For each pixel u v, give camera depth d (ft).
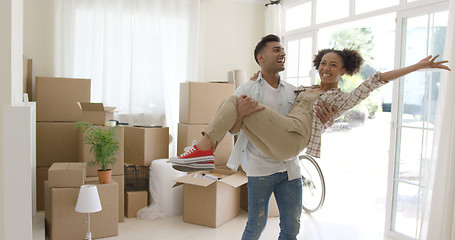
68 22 12.84
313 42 13.78
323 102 6.30
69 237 9.43
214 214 10.84
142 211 11.67
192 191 11.17
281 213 7.00
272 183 6.81
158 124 14.07
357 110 32.96
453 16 8.24
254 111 6.17
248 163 6.96
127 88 13.80
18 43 6.84
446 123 8.27
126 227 10.77
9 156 5.34
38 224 10.08
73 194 9.43
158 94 14.06
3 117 5.29
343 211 13.61
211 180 10.73
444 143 8.32
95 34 13.24
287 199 6.87
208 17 15.57
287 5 15.39
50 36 12.84
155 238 9.95
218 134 6.02
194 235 10.25
